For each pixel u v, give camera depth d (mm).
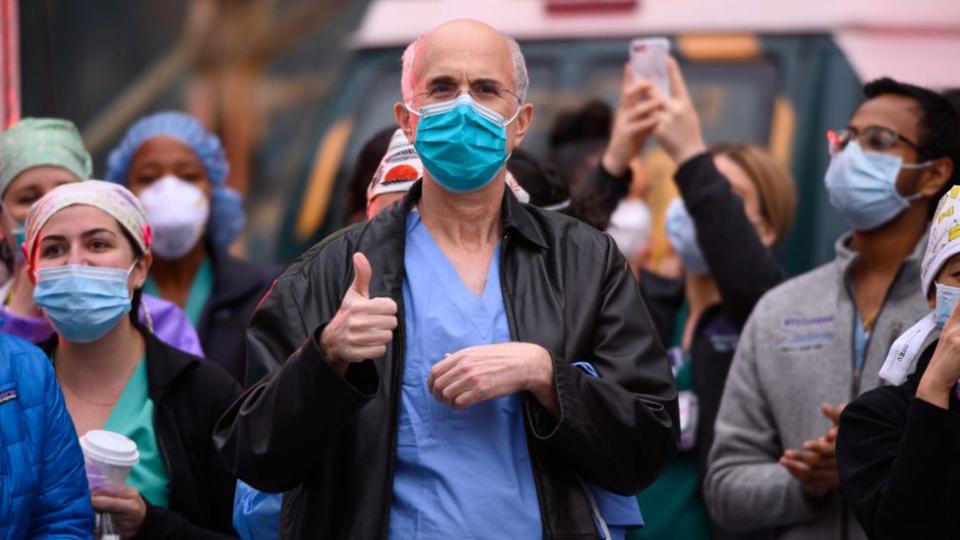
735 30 22891
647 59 16516
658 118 16375
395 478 11344
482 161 11531
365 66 24203
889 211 14453
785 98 22344
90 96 33250
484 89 11648
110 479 13250
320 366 10859
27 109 20047
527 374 11094
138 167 17516
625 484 11383
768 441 14805
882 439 11805
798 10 22844
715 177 16156
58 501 12453
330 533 11312
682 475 16188
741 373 14961
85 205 13656
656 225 20859
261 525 12023
